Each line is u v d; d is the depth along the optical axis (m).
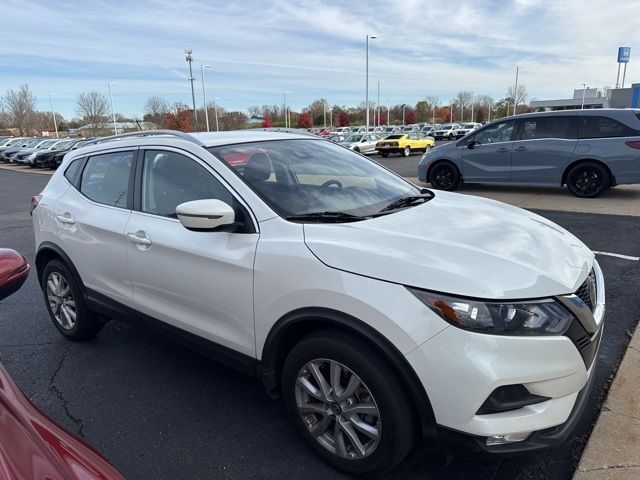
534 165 9.96
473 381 1.94
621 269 5.20
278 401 3.12
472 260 2.16
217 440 2.75
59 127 97.00
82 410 3.07
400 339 2.03
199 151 2.97
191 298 2.87
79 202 3.72
